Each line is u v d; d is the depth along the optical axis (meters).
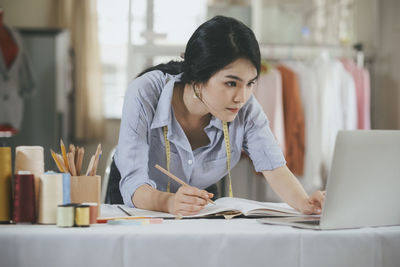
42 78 4.66
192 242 1.03
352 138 1.11
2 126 4.58
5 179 1.21
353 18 5.12
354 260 1.09
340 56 4.84
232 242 1.04
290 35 5.10
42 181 1.19
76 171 1.34
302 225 1.13
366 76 4.68
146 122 1.62
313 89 4.56
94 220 1.19
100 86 5.36
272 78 4.44
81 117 5.29
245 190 4.71
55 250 1.00
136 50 4.76
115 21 5.66
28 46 4.64
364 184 1.14
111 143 5.51
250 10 4.95
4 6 5.38
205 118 1.71
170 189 1.81
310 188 4.55
